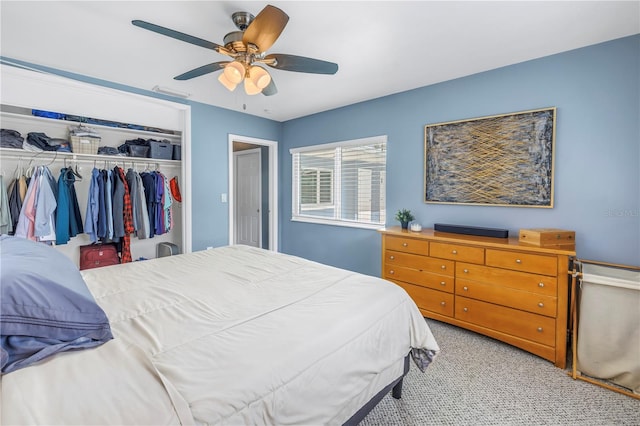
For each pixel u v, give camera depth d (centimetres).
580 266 200
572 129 231
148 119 336
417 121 319
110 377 81
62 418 66
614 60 214
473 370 203
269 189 475
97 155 302
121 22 196
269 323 120
